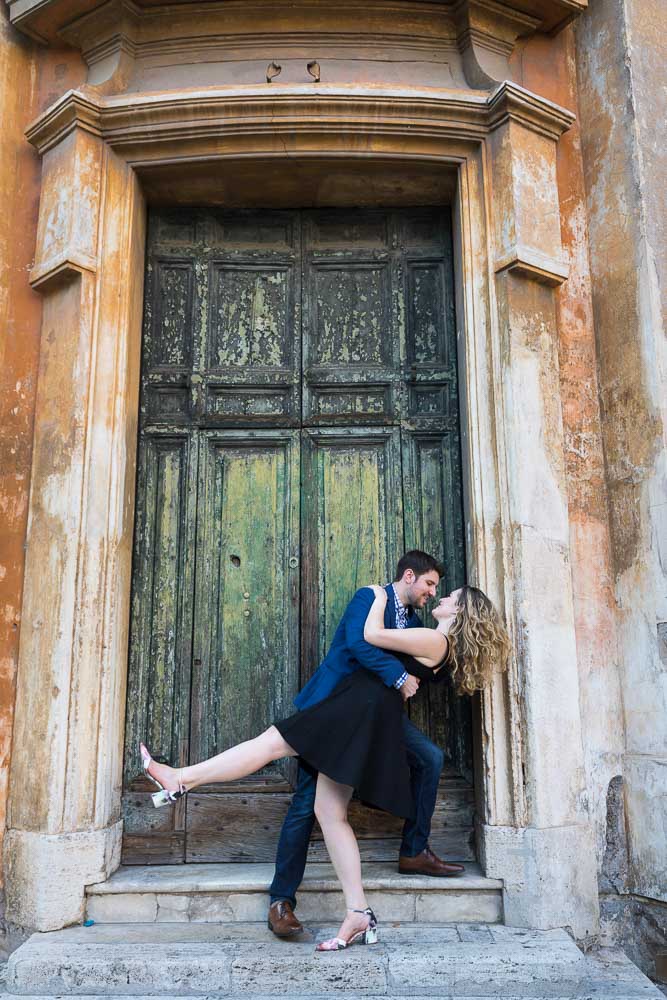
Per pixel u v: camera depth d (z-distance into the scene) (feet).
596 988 9.64
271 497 13.01
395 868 11.36
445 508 12.84
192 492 12.90
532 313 12.18
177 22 13.09
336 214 13.87
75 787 10.93
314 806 10.22
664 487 11.44
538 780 10.74
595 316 12.82
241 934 10.30
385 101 12.39
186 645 12.48
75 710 11.06
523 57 13.51
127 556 12.35
